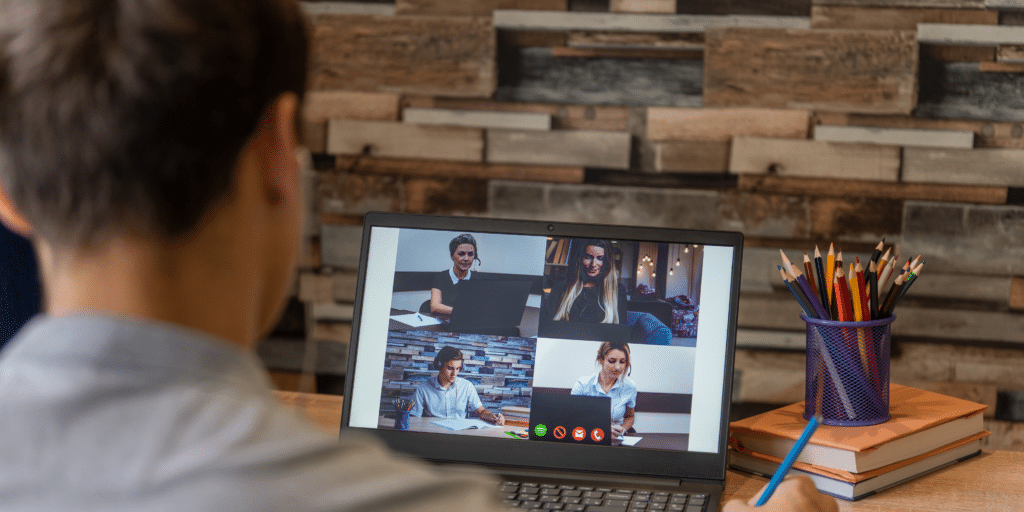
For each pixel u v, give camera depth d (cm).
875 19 130
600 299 97
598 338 96
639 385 94
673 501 86
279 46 34
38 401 28
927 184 131
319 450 29
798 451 84
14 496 27
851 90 132
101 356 29
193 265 32
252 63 32
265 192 35
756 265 138
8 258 122
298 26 35
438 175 145
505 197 144
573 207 142
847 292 95
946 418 97
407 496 30
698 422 93
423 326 99
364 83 145
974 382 133
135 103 29
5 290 123
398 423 97
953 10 128
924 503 87
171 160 30
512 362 97
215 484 27
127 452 27
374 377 98
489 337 98
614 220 142
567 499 86
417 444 96
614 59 139
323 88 146
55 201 30
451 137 144
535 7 140
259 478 28
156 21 29
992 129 129
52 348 30
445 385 97
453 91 144
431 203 146
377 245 101
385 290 100
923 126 131
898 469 92
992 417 133
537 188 143
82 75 29
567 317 97
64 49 29
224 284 33
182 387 30
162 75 29
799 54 133
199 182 31
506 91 142
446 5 142
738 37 135
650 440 93
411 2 143
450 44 143
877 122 132
